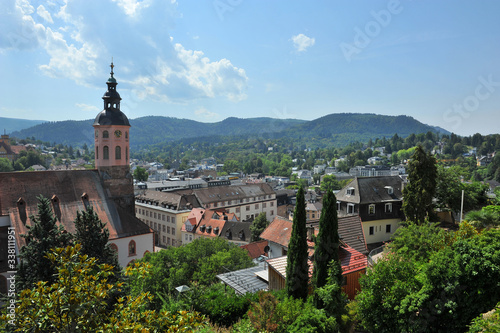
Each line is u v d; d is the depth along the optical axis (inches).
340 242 1093.1
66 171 1961.1
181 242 3560.5
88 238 1327.5
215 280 1553.9
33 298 396.2
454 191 1713.8
